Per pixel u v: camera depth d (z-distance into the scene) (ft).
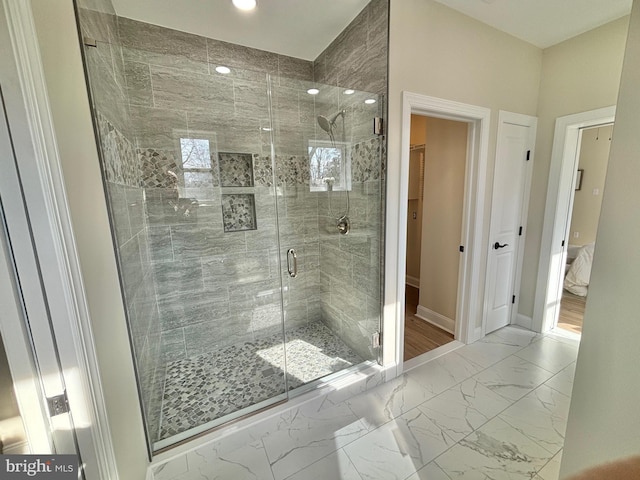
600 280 2.61
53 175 2.28
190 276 7.72
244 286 8.47
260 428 5.35
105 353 3.13
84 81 3.30
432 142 9.12
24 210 2.17
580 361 2.89
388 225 6.30
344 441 5.05
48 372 2.42
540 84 8.06
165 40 6.60
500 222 8.23
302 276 9.31
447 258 9.00
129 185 5.41
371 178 6.48
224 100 7.41
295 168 8.71
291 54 7.94
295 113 8.38
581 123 7.36
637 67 2.20
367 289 7.11
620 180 2.37
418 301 11.11
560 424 5.32
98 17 4.16
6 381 2.28
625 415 2.28
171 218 7.29
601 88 6.90
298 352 8.05
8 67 1.99
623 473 2.15
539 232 8.55
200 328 8.02
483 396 6.13
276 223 8.67
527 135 8.17
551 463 4.55
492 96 7.16
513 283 9.04
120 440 3.42
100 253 3.30
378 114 5.96
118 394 3.48
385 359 6.77
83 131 3.12
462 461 4.62
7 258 2.17
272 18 6.26
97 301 3.03
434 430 5.25
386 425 5.39
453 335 8.84
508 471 4.43
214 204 7.79
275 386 6.62
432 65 6.11
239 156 8.00
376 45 5.76
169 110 6.84
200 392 6.51
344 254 7.94
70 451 2.60
